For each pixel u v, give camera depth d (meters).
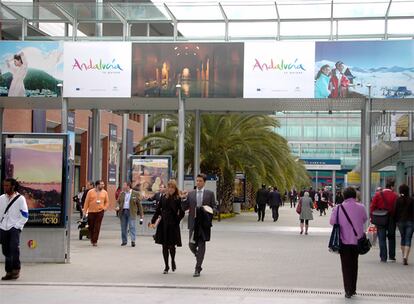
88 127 42.97
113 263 14.43
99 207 18.50
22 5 26.52
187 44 25.03
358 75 24.20
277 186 35.38
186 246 18.34
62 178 14.36
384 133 30.69
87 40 26.75
